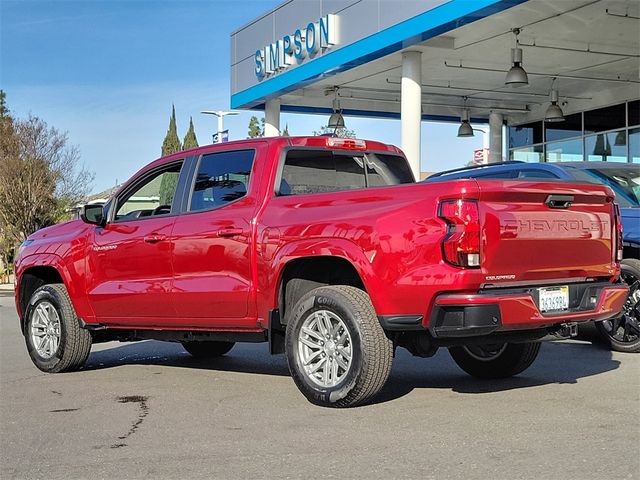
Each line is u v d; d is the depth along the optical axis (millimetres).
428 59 18188
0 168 35062
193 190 7141
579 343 8938
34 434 5398
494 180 5363
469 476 4145
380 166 7383
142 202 7652
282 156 6672
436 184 5367
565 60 18594
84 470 4516
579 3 13992
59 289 8062
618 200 8555
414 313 5406
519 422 5246
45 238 8352
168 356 9164
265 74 20281
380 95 21953
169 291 7043
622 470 4168
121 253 7480
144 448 4941
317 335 5938
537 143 25812
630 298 7996
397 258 5438
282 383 7066
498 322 5242
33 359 8156
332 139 7070
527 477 4102
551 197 5605
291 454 4676
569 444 4684
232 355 9102
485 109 25312
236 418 5668
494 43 16797
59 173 35969
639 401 5805
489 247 5266
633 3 14023
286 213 6250
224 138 26672
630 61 18797
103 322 7766
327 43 17422
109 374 7891
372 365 5605
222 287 6613
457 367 7723
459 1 14125
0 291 29078
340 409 5809
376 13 16188
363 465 4406
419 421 5359
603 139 23188
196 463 4570
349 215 5785
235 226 6559
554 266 5645
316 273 6375
